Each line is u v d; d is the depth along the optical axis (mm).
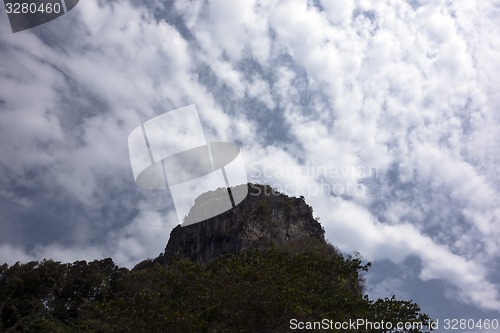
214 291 19469
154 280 22406
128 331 18062
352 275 24062
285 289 18734
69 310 38406
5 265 40375
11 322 36469
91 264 42844
